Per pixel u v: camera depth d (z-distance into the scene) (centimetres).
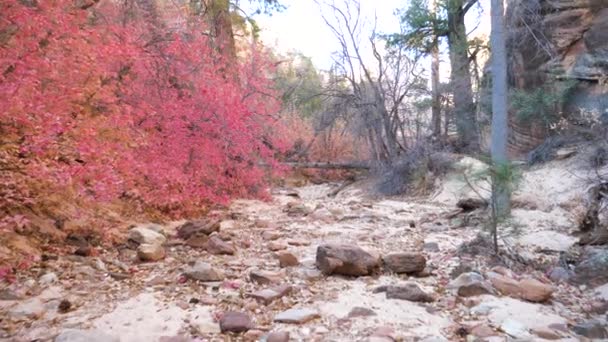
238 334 306
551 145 1065
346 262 437
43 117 458
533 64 1243
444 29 1510
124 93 655
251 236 639
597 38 1115
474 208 771
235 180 909
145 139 653
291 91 1563
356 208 948
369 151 1570
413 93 1503
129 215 641
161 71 697
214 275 417
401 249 568
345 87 1585
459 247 547
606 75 1070
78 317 331
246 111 828
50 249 477
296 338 299
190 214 755
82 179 515
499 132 820
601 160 897
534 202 835
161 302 364
